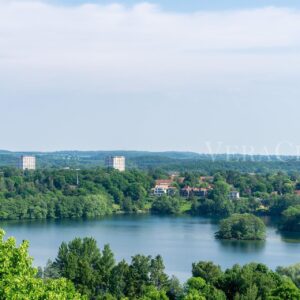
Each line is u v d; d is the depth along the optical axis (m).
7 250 108.56
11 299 102.19
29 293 106.25
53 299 107.69
